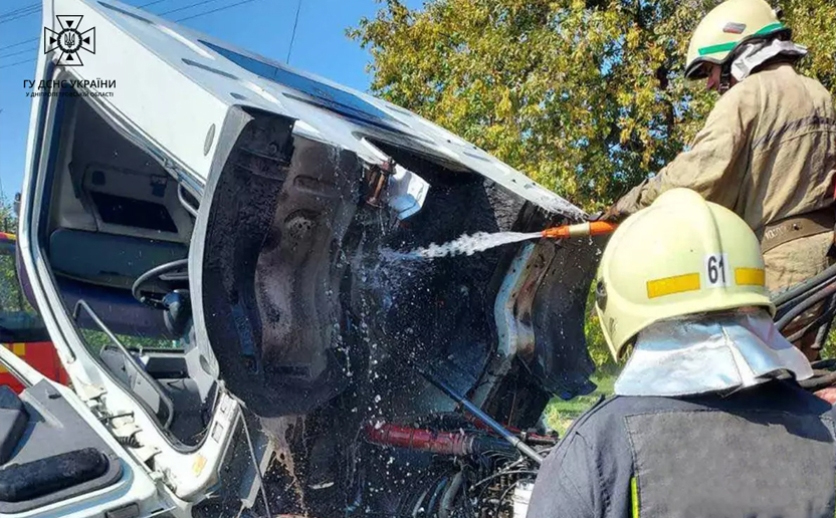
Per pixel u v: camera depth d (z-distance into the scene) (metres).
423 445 3.21
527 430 3.61
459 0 11.62
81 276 4.10
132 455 3.06
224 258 2.54
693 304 1.60
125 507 2.78
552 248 3.74
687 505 1.48
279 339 2.77
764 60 3.14
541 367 3.76
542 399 3.88
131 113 3.11
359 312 3.11
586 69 9.68
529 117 9.85
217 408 2.89
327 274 2.93
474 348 3.70
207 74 3.07
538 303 3.86
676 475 1.50
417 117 4.94
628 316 1.67
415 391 3.38
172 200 4.29
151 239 4.30
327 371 2.90
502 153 9.84
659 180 3.13
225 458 2.87
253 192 2.55
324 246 2.87
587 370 3.95
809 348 3.15
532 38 10.09
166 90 2.94
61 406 3.17
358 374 3.08
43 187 3.75
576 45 9.84
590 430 1.58
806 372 1.63
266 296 2.77
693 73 3.48
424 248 3.50
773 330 1.68
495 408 3.71
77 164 3.88
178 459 3.01
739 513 1.47
